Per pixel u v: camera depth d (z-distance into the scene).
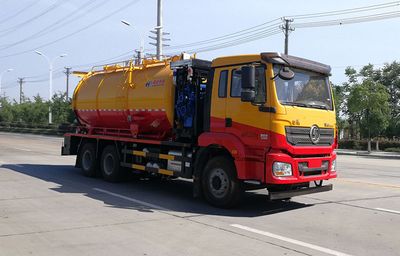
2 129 67.56
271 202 10.06
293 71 8.92
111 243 6.43
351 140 42.62
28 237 6.70
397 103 53.28
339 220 8.29
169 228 7.37
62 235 6.83
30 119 67.50
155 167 11.23
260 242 6.61
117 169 12.70
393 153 35.59
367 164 23.00
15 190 11.02
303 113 8.80
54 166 16.94
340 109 43.44
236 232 7.19
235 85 9.05
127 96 12.29
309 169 8.88
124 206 9.24
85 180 13.20
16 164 17.33
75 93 15.09
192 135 10.23
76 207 9.02
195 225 7.62
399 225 7.96
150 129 11.88
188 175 10.12
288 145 8.48
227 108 9.12
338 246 6.52
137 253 5.97
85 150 14.14
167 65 11.44
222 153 9.44
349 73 39.06
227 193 9.04
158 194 10.91
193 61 10.32
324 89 9.64
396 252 6.27
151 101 11.38
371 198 10.88
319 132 9.16
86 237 6.73
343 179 14.93
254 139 8.61
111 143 13.20
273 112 8.40
